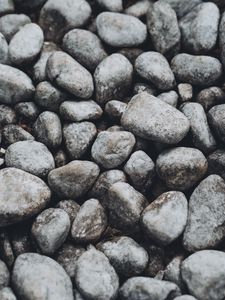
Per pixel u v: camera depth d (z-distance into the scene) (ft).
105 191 1.66
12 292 1.46
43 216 1.58
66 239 1.60
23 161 1.68
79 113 1.76
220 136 1.71
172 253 1.61
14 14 2.02
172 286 1.46
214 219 1.59
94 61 1.92
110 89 1.84
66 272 1.53
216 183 1.64
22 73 1.85
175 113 1.70
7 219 1.56
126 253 1.54
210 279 1.47
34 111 1.82
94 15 2.07
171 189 1.68
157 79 1.82
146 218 1.57
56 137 1.74
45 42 1.99
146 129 1.68
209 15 1.92
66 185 1.64
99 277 1.47
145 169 1.67
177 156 1.65
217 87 1.85
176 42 1.93
